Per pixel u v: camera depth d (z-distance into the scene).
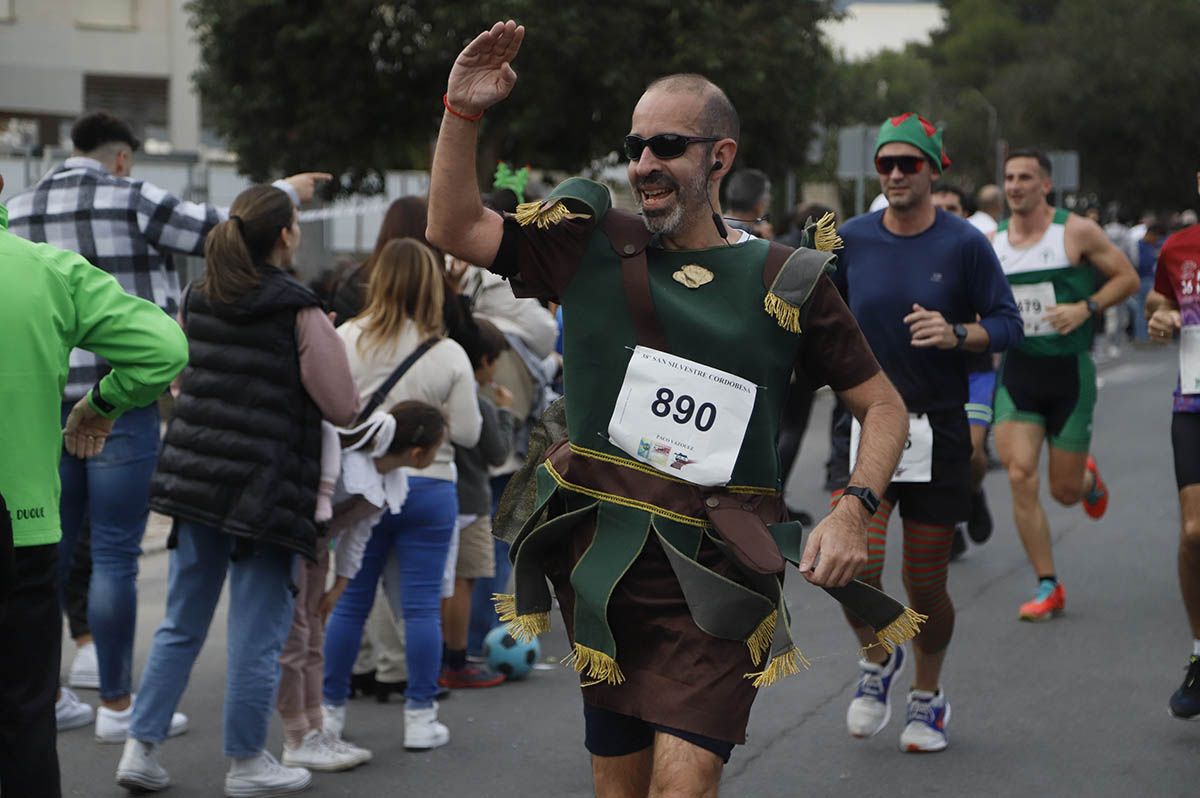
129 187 8.72
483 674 10.03
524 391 10.90
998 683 9.63
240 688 7.57
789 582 13.09
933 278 8.29
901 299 8.27
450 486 8.60
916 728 8.30
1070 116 83.44
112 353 6.18
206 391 7.48
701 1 29.97
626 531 4.88
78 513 8.69
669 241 5.03
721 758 4.79
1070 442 11.56
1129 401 27.72
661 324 4.89
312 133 31.09
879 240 8.48
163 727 7.71
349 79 30.66
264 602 7.57
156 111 59.03
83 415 6.47
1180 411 8.74
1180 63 81.50
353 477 7.92
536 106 29.08
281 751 8.65
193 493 7.42
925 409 8.13
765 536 4.86
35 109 56.62
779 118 32.25
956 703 9.22
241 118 31.80
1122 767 7.97
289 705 8.16
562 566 5.11
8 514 5.35
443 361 8.55
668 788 4.70
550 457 5.09
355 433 7.95
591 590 4.83
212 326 7.50
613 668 4.84
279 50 30.48
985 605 11.91
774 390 4.98
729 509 4.87
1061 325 11.09
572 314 4.96
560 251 4.96
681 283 4.93
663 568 4.88
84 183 8.73
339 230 26.36
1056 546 14.27
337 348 7.49
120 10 57.66
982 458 11.98
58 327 5.92
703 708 4.77
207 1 30.62
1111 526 15.23
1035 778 7.82
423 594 8.56
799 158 34.09
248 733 7.62
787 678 9.91
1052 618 11.40
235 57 31.20
